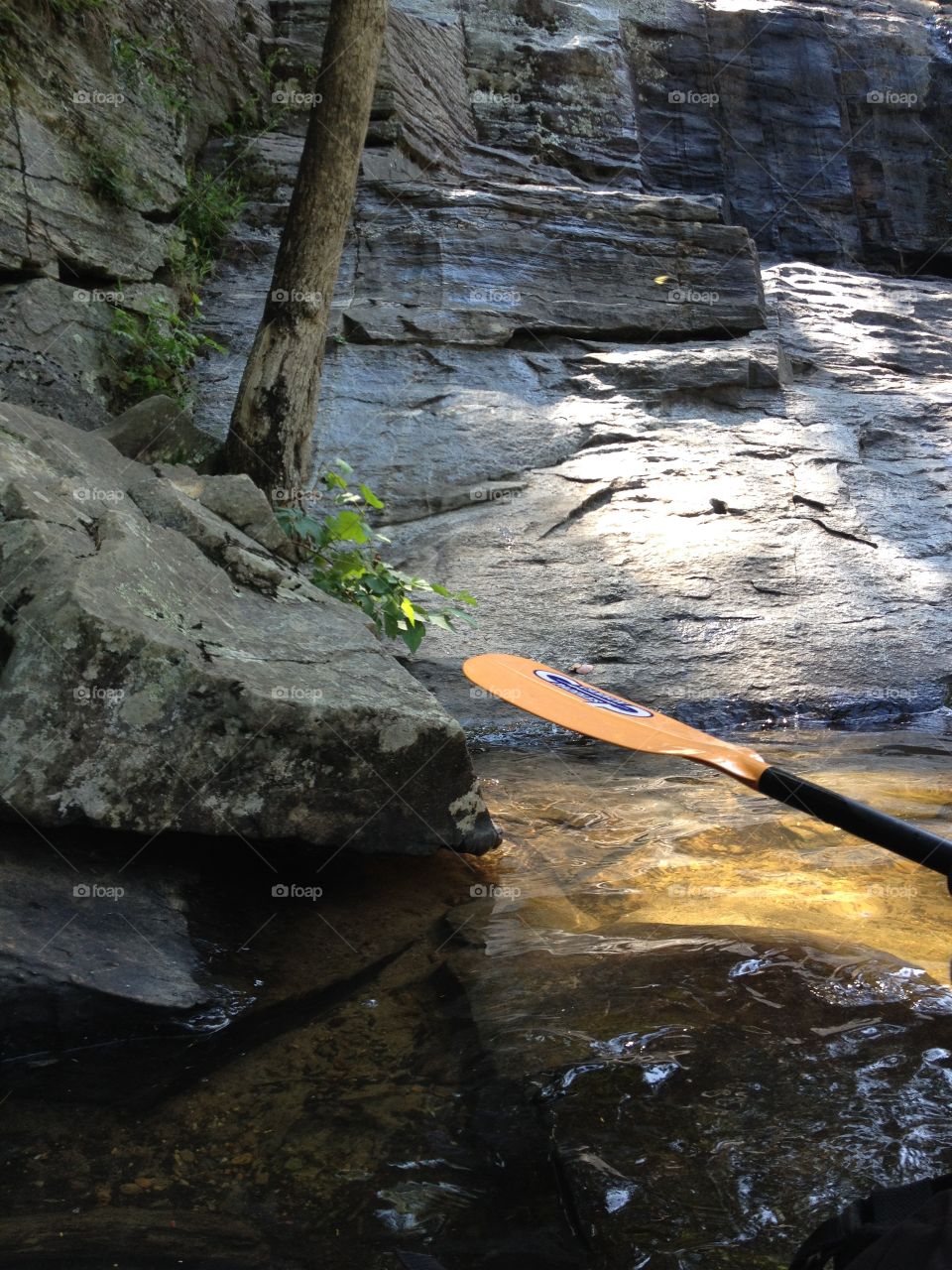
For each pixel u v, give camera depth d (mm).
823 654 6703
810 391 9531
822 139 14766
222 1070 2236
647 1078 2100
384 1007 2494
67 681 2814
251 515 4414
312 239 5906
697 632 6812
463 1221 1697
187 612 3275
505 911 3094
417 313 8875
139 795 2887
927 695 6508
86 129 7582
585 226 9617
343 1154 1903
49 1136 1988
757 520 7789
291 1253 1617
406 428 8156
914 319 11117
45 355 6961
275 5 10281
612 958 2699
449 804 3338
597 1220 1661
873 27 15312
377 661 3598
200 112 9180
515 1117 2000
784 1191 1727
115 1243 1640
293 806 3078
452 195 9352
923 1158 1808
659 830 3938
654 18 14008
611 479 8016
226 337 8555
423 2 11984
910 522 8078
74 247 7355
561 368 9055
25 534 3068
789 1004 2404
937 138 15352
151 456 5840
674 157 13992
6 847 2801
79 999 2381
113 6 7973
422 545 7414
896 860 3588
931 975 2561
